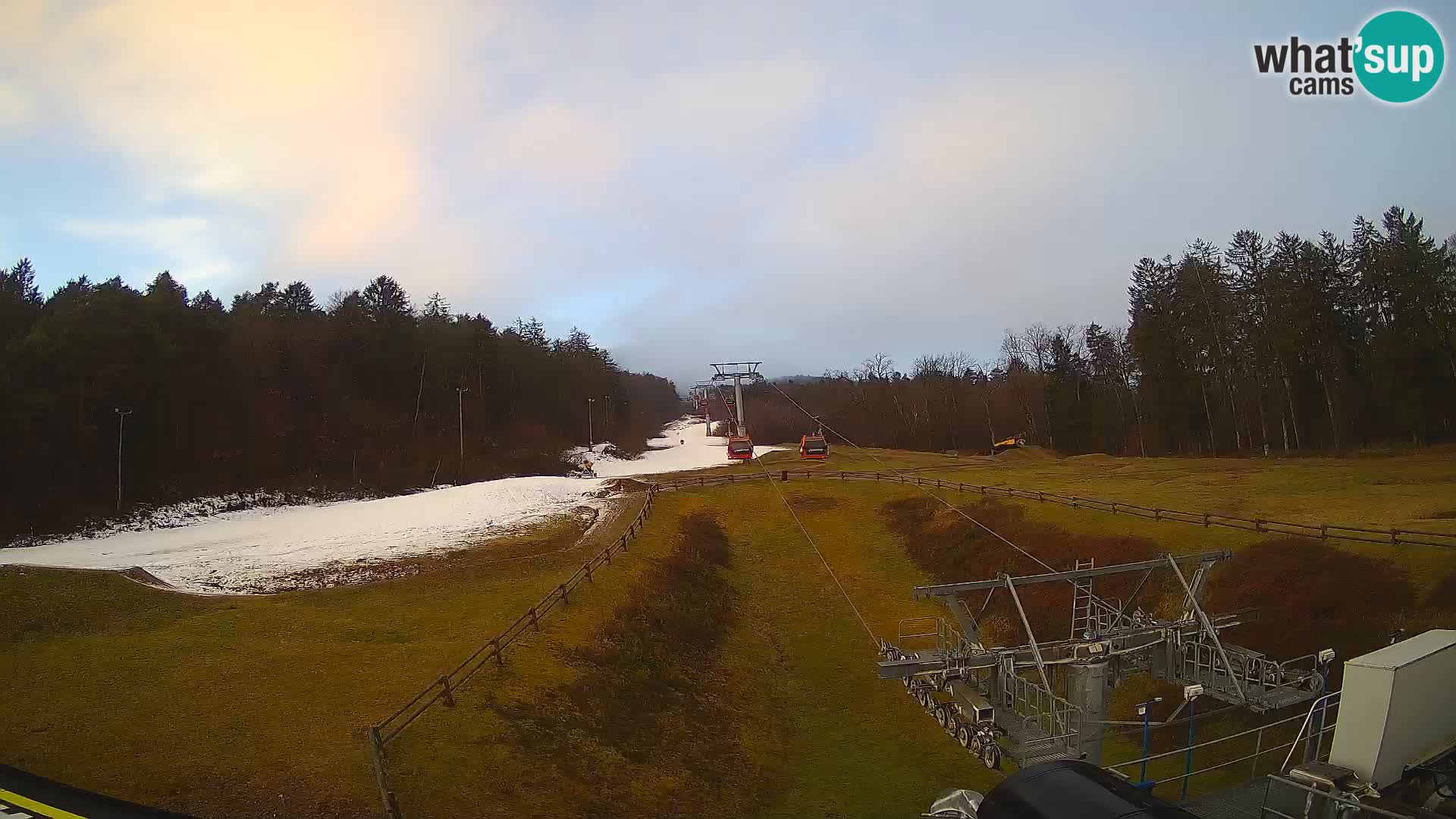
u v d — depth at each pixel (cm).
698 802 2061
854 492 6094
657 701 2609
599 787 1950
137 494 6438
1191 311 8300
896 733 2731
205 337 7500
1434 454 5800
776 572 4588
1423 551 2709
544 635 2800
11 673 2291
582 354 14825
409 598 3300
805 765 2494
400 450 8981
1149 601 3194
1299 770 1031
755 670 3231
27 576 3075
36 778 1633
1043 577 2084
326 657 2517
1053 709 1788
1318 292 7281
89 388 6309
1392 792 990
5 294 7388
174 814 1497
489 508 6031
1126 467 6388
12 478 5628
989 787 2339
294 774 1712
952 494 5478
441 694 2139
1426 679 1014
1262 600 2819
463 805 1684
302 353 9125
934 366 12962
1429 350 6334
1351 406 7344
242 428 7700
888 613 3928
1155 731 2562
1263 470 5409
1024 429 11144
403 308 10862
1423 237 6819
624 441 13825
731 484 6606
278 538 5075
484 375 11375
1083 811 750
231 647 2583
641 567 3884
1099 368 10119
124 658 2427
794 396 15075
